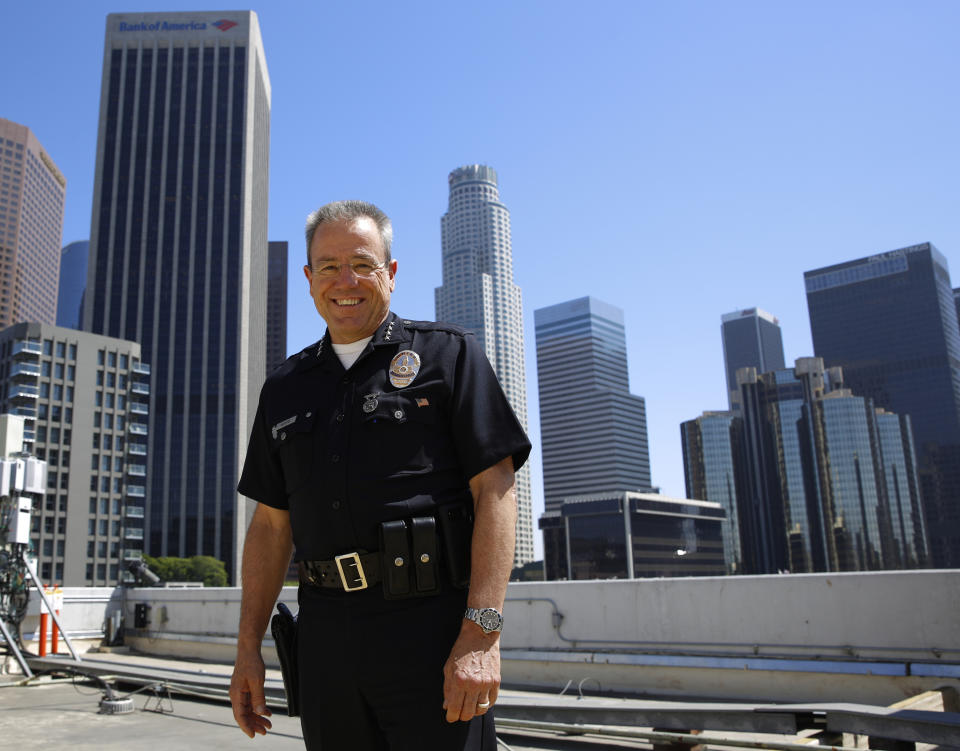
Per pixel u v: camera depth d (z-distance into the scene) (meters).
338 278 1.97
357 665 1.72
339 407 1.88
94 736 4.84
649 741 4.16
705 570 164.62
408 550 1.73
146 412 117.44
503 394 1.89
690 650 6.29
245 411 132.62
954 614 5.13
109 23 144.50
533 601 7.36
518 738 4.73
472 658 1.62
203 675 7.08
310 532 1.85
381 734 1.78
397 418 1.81
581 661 6.83
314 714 1.79
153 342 132.38
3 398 106.00
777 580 5.96
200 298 134.88
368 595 1.75
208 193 138.88
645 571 151.88
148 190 138.00
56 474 105.19
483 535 1.74
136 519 112.44
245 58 145.38
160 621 11.46
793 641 5.80
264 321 150.62
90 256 134.25
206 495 128.38
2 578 9.27
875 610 5.48
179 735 4.86
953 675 4.97
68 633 11.44
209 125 141.62
